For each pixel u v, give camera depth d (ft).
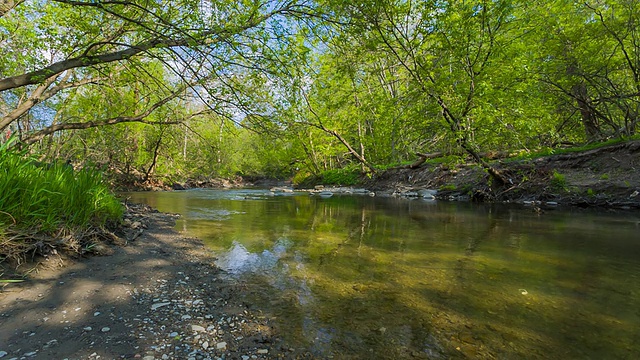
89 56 19.31
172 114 31.50
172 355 5.95
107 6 18.52
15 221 10.04
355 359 5.95
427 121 34.47
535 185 32.89
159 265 11.76
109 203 16.03
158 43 17.80
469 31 28.55
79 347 6.07
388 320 7.55
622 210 25.07
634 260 12.19
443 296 8.97
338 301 8.69
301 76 20.86
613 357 5.97
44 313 7.41
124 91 35.91
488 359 5.94
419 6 28.60
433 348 6.32
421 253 13.64
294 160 89.10
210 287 9.75
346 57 30.78
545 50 36.60
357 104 58.03
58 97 38.22
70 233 11.98
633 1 29.50
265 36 18.02
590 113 41.32
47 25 23.16
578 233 17.19
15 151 13.16
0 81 18.04
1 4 16.60
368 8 24.14
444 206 31.99
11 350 5.87
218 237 17.17
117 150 59.88
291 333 6.94
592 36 32.76
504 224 20.53
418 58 31.40
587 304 8.34
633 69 32.12
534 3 33.06
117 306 8.04
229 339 6.64
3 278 8.86
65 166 15.51
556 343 6.48
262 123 20.83
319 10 18.98
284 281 10.31
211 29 17.29
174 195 52.24
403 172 56.90
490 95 28.48
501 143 36.50
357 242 15.85
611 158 30.48
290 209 31.12
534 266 11.59
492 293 9.15
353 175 70.85
